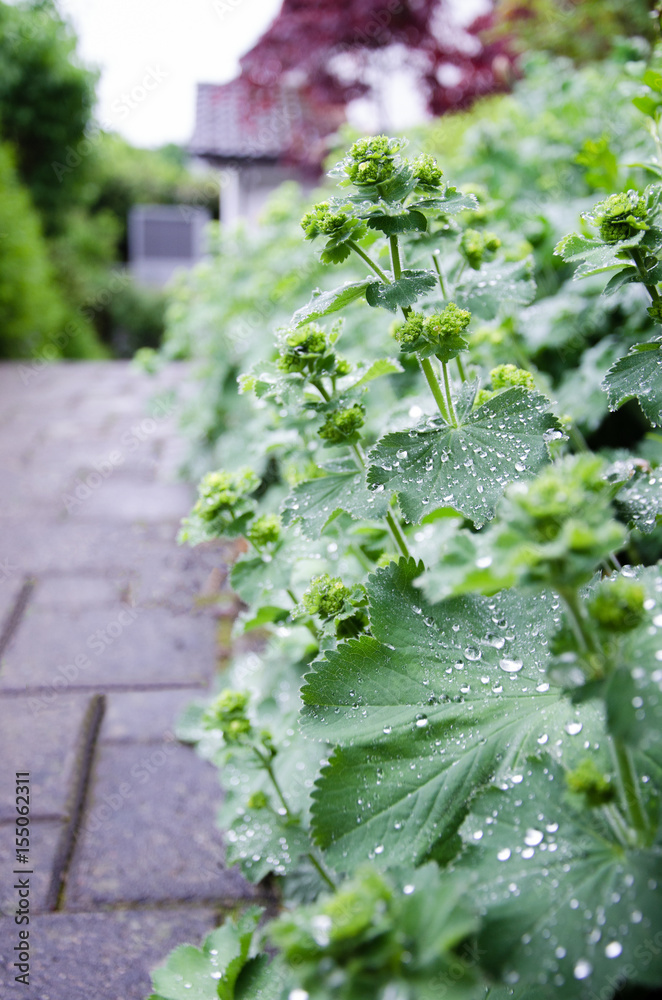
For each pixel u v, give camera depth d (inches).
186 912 40.4
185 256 265.7
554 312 50.7
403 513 33.1
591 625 26.3
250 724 37.9
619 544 23.5
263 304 70.8
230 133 163.9
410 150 64.9
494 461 33.2
